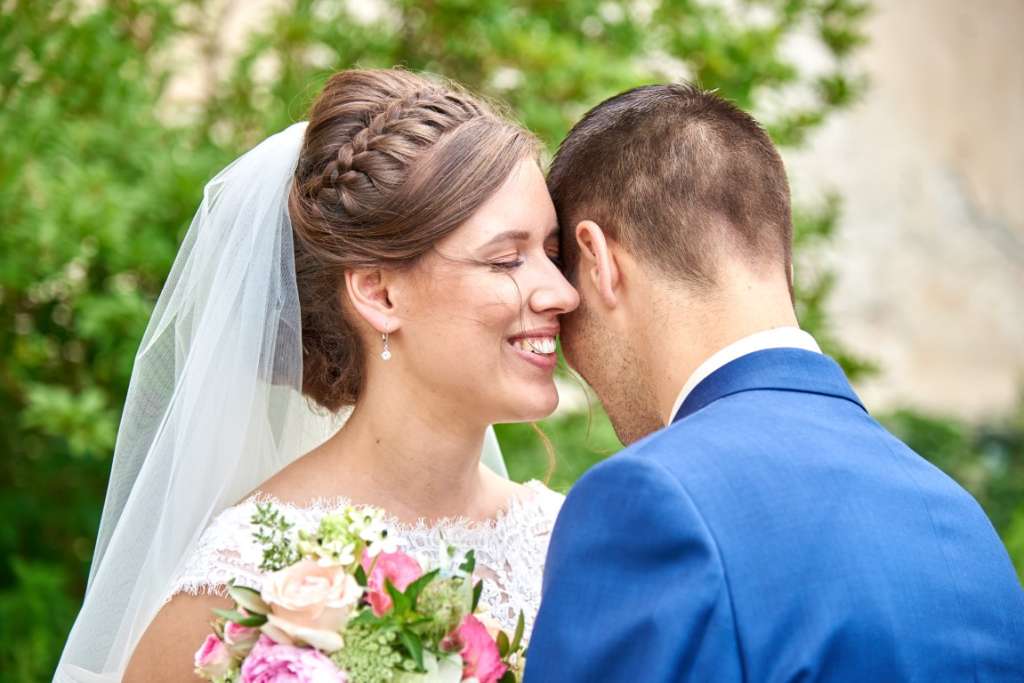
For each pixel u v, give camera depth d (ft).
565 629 5.41
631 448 5.69
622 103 6.62
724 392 5.96
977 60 33.22
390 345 6.76
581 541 5.49
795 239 14.25
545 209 6.64
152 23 13.87
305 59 14.11
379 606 5.91
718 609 5.13
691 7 13.99
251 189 6.88
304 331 6.97
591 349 6.64
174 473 6.72
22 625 12.23
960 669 5.32
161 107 13.83
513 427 12.28
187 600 6.32
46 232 11.51
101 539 7.34
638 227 6.28
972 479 25.77
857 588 5.28
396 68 7.34
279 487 6.82
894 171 31.78
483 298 6.47
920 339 30.94
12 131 12.14
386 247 6.51
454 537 7.02
